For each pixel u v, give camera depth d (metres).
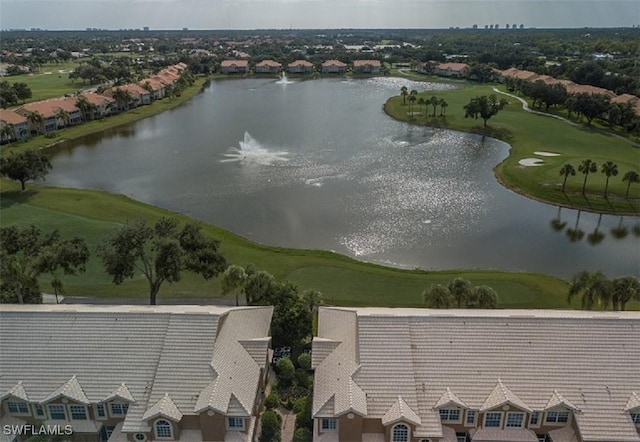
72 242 65.44
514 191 113.12
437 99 194.12
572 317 46.69
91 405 43.75
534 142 147.62
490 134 158.38
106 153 144.38
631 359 44.47
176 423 41.88
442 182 118.25
